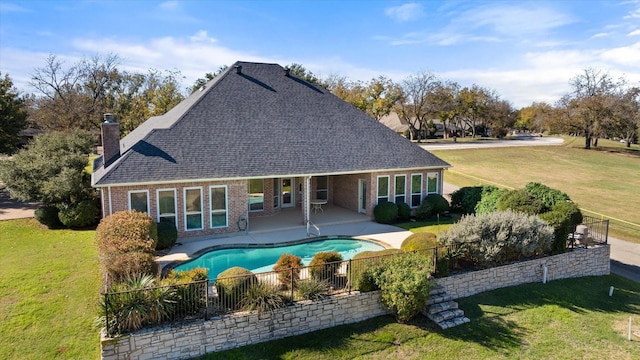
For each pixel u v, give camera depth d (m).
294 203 26.98
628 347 12.20
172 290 10.57
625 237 24.39
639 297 16.31
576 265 17.84
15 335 10.91
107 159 21.06
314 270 12.80
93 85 63.34
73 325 11.43
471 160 49.75
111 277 11.30
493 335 12.33
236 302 11.32
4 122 34.28
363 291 12.71
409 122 79.19
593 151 59.09
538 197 20.53
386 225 22.59
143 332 9.91
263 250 18.56
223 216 19.98
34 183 21.27
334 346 11.23
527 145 65.25
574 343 12.28
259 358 10.56
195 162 19.38
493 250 15.18
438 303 13.43
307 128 23.78
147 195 18.28
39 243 18.89
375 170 22.88
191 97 29.62
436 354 11.20
